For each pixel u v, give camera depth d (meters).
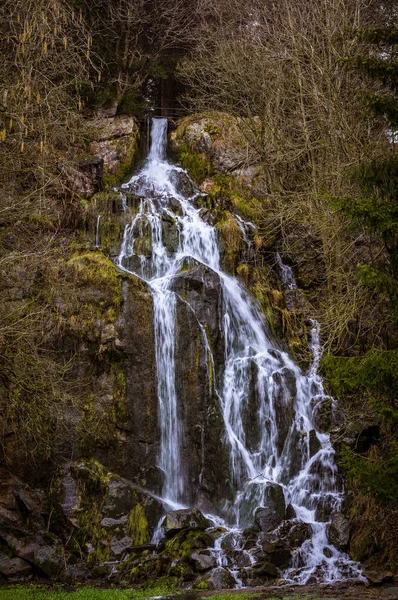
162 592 12.32
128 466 16.55
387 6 24.12
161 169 25.05
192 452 17.05
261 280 20.91
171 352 17.64
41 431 16.09
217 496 16.69
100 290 17.73
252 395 17.81
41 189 16.75
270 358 18.59
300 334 20.50
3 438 16.17
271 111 23.34
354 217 12.49
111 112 26.03
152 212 21.14
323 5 22.44
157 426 17.06
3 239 17.62
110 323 17.38
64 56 18.73
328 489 16.80
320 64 21.50
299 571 13.62
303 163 23.30
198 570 13.40
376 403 12.82
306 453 17.41
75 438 16.48
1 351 14.71
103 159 23.83
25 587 13.06
